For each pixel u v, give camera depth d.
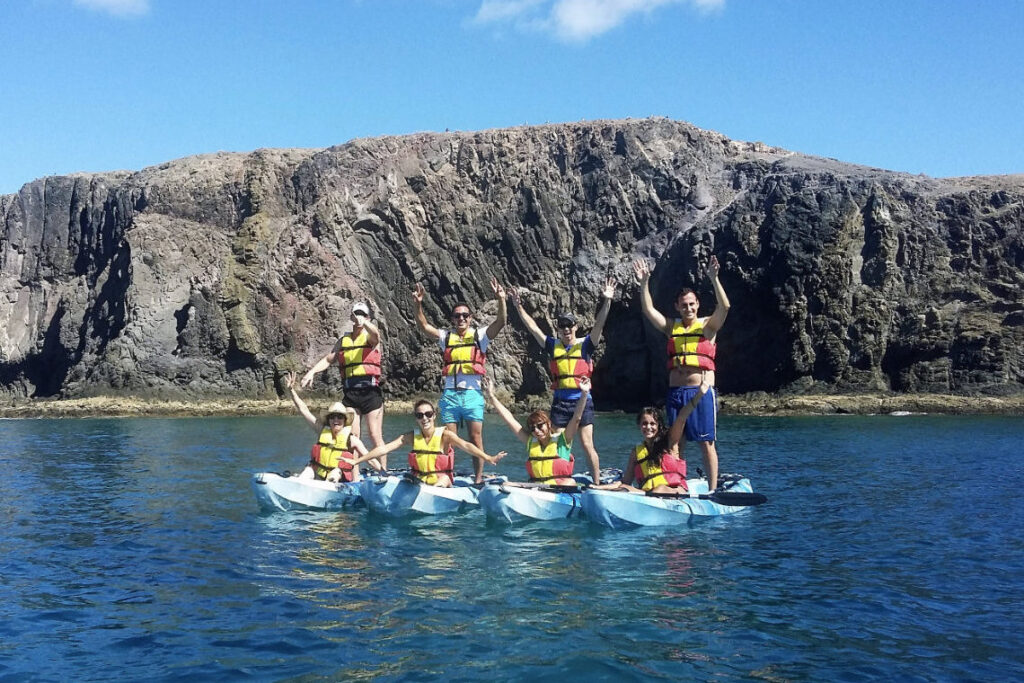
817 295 40.31
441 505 12.02
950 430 27.84
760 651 6.51
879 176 42.84
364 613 7.46
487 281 49.38
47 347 53.34
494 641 6.73
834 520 11.63
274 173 52.41
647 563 9.18
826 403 37.59
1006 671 6.11
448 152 51.62
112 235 53.81
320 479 13.30
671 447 11.75
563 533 10.73
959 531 10.88
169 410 43.06
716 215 44.72
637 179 48.81
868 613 7.42
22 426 34.66
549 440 12.09
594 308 47.12
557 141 50.94
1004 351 37.72
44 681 6.03
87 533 10.98
